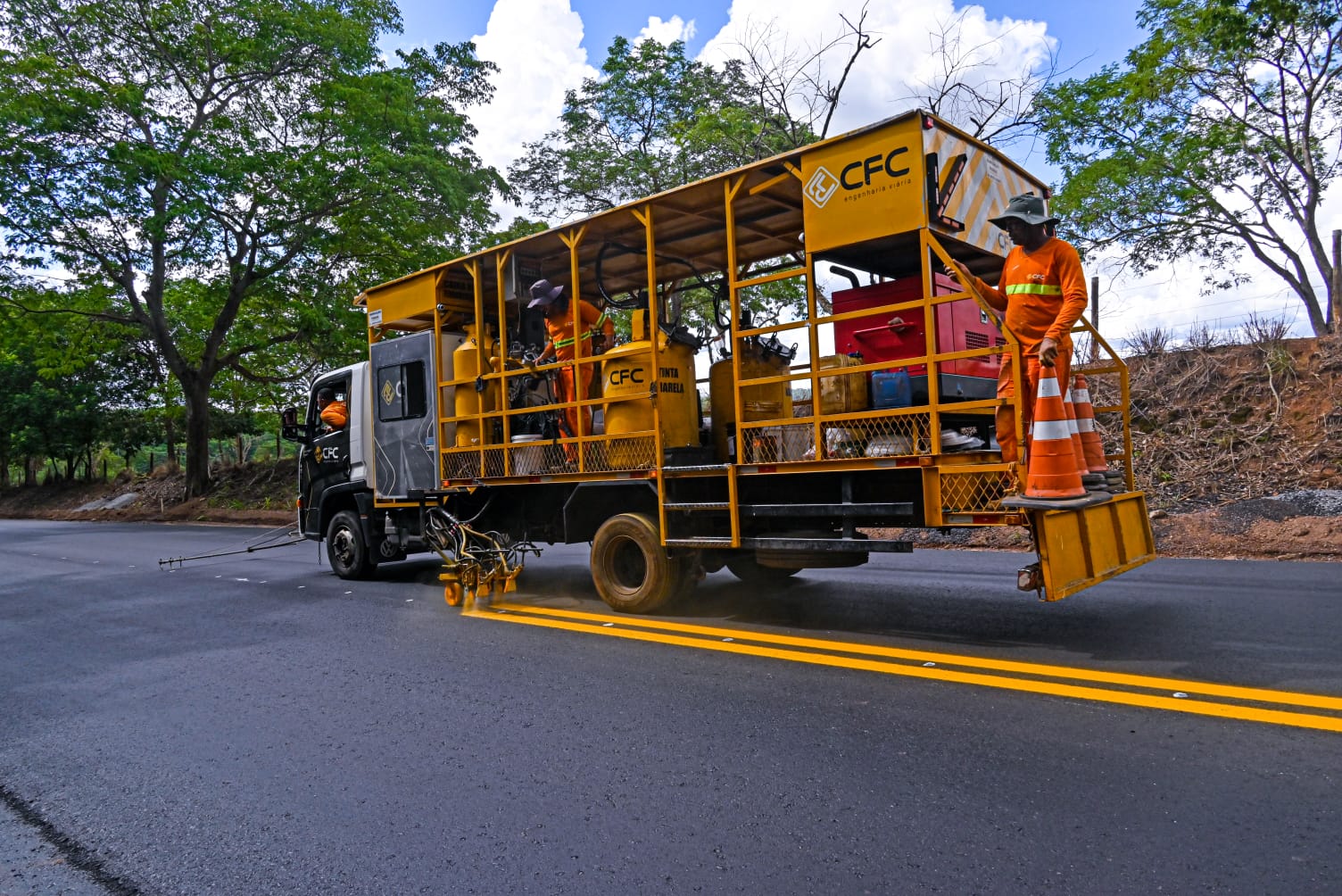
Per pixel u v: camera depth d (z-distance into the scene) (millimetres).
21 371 35500
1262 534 8562
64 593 9570
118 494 33000
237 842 2943
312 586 9148
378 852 2797
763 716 3982
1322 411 10680
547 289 7426
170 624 7188
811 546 5641
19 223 20219
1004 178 5965
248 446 55188
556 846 2768
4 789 3539
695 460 6762
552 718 4105
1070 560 4656
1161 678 4250
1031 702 3973
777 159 5758
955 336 5883
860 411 5605
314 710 4441
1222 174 14688
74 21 20750
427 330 8820
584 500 7293
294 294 23141
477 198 23594
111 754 3918
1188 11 13367
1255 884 2322
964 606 6340
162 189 20984
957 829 2732
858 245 5719
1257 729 3508
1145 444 11555
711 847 2701
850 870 2502
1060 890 2330
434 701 4496
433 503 8570
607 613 6750
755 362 6648
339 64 22094
